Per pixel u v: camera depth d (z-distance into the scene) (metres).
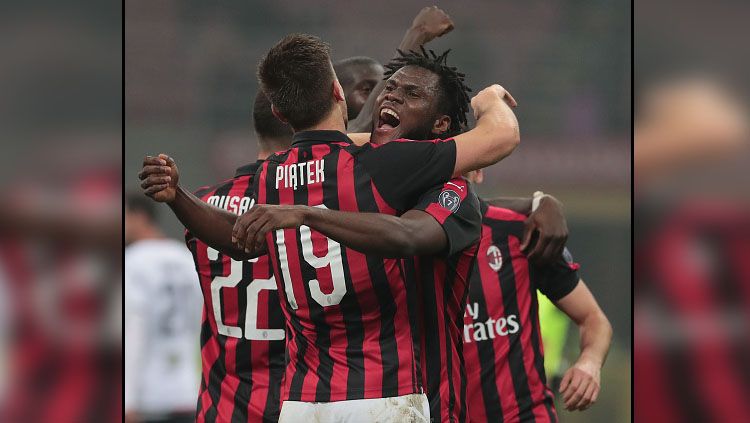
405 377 9.32
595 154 44.47
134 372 16.20
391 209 9.38
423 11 13.81
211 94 47.28
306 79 9.87
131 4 48.09
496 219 13.37
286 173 9.84
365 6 48.81
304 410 9.48
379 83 13.41
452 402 9.73
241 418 11.83
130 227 17.88
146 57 47.28
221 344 12.06
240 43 48.38
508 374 13.00
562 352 21.77
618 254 41.81
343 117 10.30
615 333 39.09
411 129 10.73
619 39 48.66
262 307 11.77
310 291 9.51
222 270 11.91
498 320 13.05
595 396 13.42
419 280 9.57
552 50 48.44
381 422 9.20
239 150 45.31
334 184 9.51
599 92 47.75
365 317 9.41
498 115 10.02
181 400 17.23
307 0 48.97
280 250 9.72
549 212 13.20
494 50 48.25
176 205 9.59
